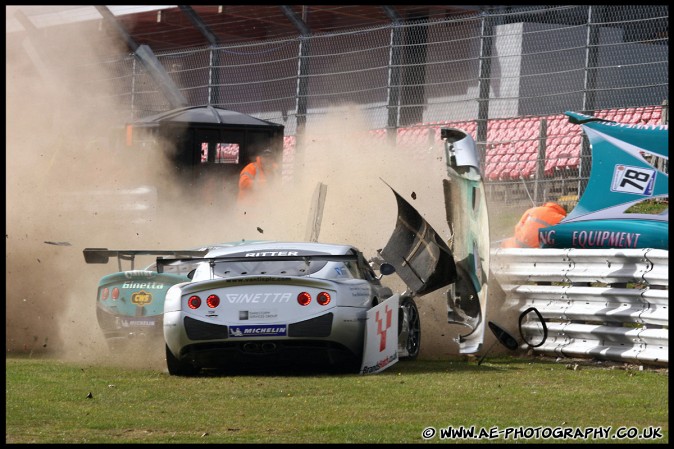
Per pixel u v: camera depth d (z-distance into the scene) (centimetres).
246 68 7162
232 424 2125
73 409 2320
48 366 3138
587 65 5584
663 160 3891
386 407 2312
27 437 1984
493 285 3469
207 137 6081
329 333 2823
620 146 3909
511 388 2580
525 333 3406
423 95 6256
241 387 2647
